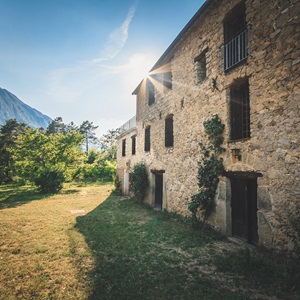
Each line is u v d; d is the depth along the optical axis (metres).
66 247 4.61
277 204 4.04
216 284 3.08
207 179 5.93
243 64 5.03
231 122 5.49
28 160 17.02
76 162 19.48
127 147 14.29
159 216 7.73
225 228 5.35
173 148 8.25
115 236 5.37
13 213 8.20
